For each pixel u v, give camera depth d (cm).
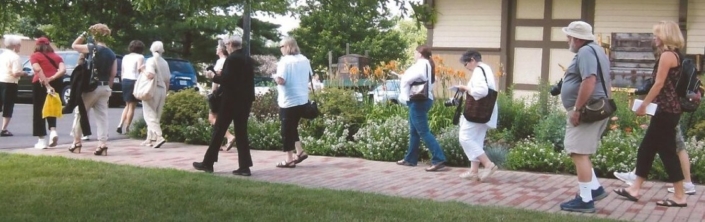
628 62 1504
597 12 1591
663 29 724
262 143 1201
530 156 1006
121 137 1334
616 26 1580
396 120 1159
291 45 970
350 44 3575
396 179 908
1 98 1324
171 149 1173
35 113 1120
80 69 1035
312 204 700
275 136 1197
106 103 1070
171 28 2869
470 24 1684
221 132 909
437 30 1716
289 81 970
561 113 1165
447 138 1061
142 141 1279
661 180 915
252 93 909
